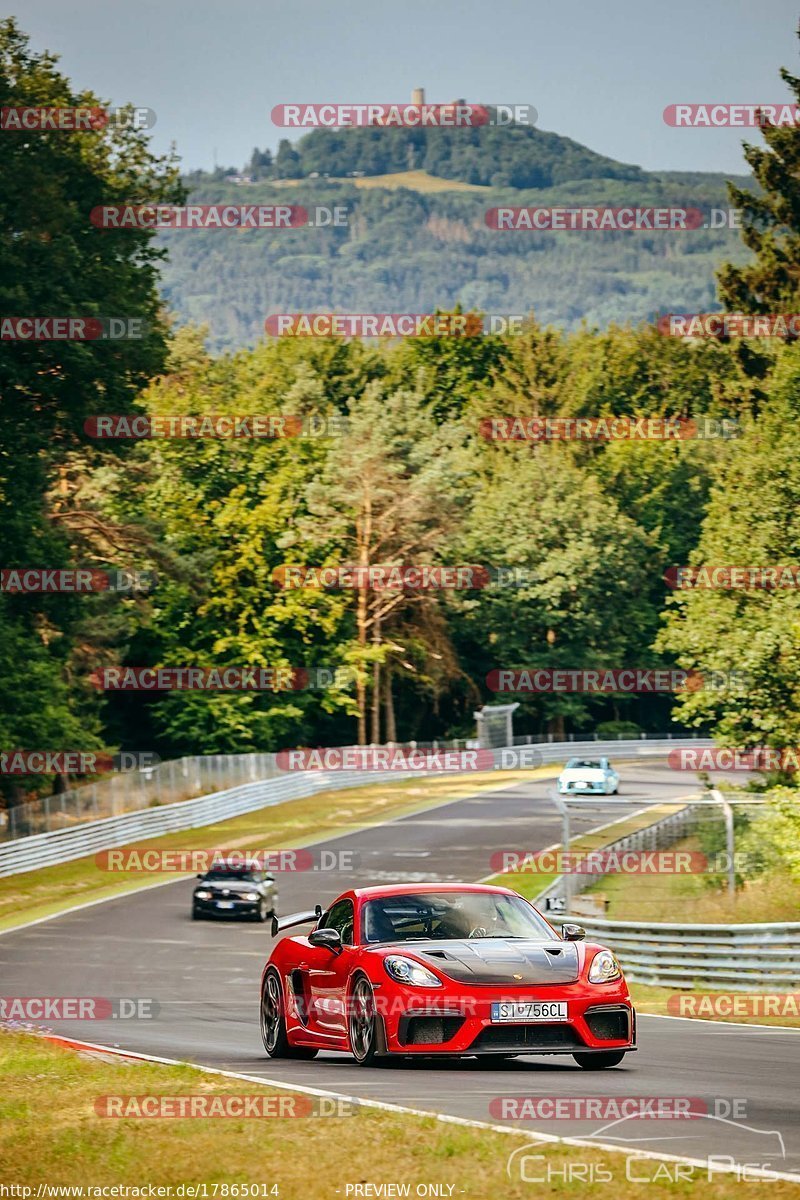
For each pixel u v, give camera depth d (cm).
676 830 8812
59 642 14412
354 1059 2856
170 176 11931
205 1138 2053
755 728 10488
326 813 14400
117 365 11206
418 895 2941
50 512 14050
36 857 10788
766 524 10738
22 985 5728
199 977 6003
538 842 11712
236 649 18700
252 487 19088
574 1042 2608
